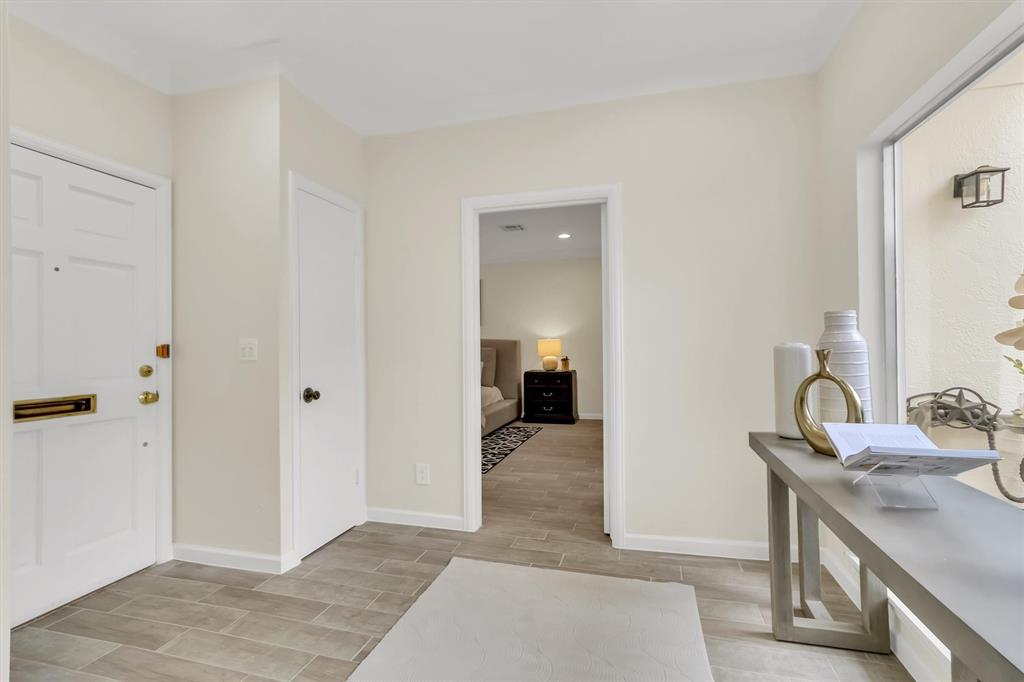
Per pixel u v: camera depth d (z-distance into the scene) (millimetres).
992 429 1431
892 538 915
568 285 7477
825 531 2428
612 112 2729
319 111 2764
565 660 1732
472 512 2949
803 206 2486
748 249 2547
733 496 2562
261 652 1793
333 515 2826
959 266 1582
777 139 2518
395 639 1860
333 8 2105
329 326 2812
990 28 1278
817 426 1579
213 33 2260
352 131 3051
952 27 1434
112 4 2055
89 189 2240
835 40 2277
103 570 2279
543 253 7363
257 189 2475
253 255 2473
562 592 2201
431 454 3025
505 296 7719
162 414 2543
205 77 2547
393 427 3094
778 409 1823
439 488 3010
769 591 2197
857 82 2061
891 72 1787
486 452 5102
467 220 2961
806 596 2033
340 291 2914
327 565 2498
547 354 7285
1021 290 1321
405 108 2977
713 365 2586
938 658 1500
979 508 1074
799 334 2484
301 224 2605
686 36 2322
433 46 2381
